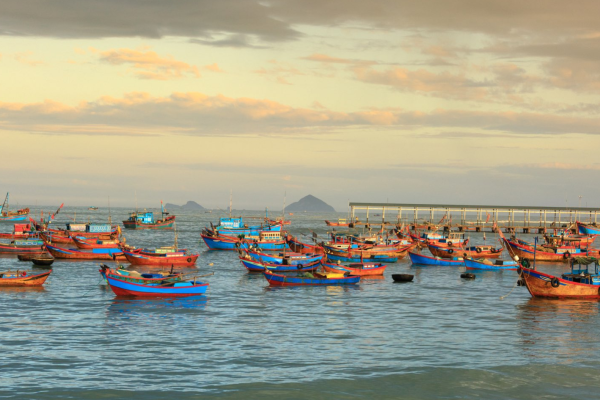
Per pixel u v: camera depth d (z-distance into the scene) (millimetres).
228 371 41031
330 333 51875
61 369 40781
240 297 69750
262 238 131750
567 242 147625
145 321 55531
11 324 53219
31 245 118062
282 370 41438
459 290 78250
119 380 38875
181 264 101438
